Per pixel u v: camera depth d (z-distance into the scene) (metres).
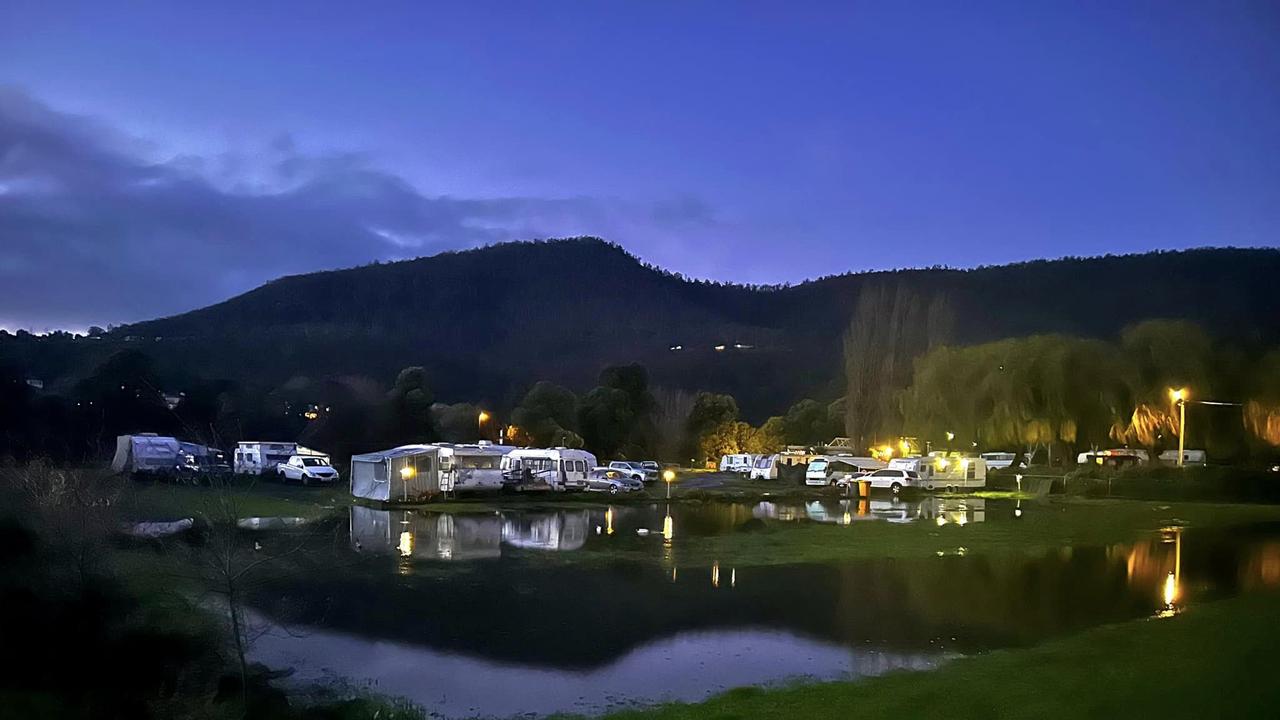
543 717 11.52
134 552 17.00
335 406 66.81
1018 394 60.81
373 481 39.25
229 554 12.21
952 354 64.25
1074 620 17.16
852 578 21.62
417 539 27.06
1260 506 44.91
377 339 150.38
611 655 14.59
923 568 23.27
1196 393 58.50
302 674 13.16
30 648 11.70
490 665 13.91
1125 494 50.47
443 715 11.64
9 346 92.56
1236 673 12.35
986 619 17.25
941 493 50.81
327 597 18.16
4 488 16.36
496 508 38.22
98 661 11.80
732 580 21.12
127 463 42.38
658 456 86.31
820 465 55.09
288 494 41.44
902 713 10.91
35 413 53.94
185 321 162.62
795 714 11.03
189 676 11.67
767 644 15.34
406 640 15.19
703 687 12.89
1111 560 25.34
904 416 65.00
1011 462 68.69
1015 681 12.39
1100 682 12.16
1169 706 10.82
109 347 99.06
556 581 20.58
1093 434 62.78
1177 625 16.31
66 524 14.23
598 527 31.73
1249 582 21.78
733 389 145.75
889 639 15.70
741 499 45.75
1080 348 61.66
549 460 45.91
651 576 21.45
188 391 68.00
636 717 11.11
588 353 179.00
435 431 66.31
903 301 69.25
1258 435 58.19
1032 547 27.94
